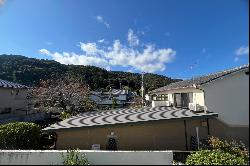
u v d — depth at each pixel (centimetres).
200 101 1420
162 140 1270
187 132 1271
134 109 1839
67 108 2756
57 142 1245
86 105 2858
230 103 984
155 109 1723
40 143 1512
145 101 3019
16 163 980
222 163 781
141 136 1266
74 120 1416
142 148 1256
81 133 1252
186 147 1253
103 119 1366
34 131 1404
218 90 1136
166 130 1279
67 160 946
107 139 1251
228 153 834
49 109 2786
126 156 947
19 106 2861
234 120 775
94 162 961
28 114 2764
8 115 2591
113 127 1249
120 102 4981
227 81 1034
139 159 938
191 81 1816
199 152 922
